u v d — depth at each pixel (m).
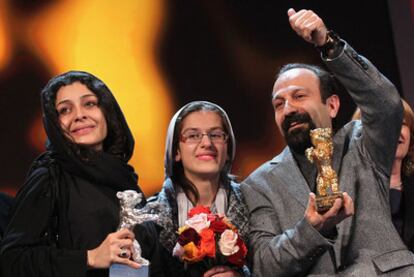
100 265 4.16
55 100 4.64
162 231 4.86
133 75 10.27
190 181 5.04
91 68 10.16
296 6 10.48
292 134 4.89
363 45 10.45
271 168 5.05
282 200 4.88
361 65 4.58
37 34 9.96
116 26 10.27
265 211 4.91
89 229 4.38
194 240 4.57
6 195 5.09
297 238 4.45
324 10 10.48
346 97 9.88
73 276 4.14
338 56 4.55
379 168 4.79
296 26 4.52
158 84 10.32
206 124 5.01
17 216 4.36
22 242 4.28
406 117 5.80
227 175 5.16
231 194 5.05
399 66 10.34
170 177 5.07
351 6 10.49
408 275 4.54
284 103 4.96
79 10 10.15
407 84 10.30
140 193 4.64
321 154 4.41
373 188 4.77
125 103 10.23
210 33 10.45
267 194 4.93
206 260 4.64
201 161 4.96
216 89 10.39
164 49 10.38
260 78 10.43
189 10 10.45
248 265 4.93
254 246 4.80
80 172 4.52
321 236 4.38
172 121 5.09
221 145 5.04
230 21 10.47
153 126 10.27
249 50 10.45
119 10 10.28
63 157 4.53
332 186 4.36
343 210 4.29
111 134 4.80
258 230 4.85
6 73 9.81
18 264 4.20
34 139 9.77
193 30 10.44
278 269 4.56
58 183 4.46
